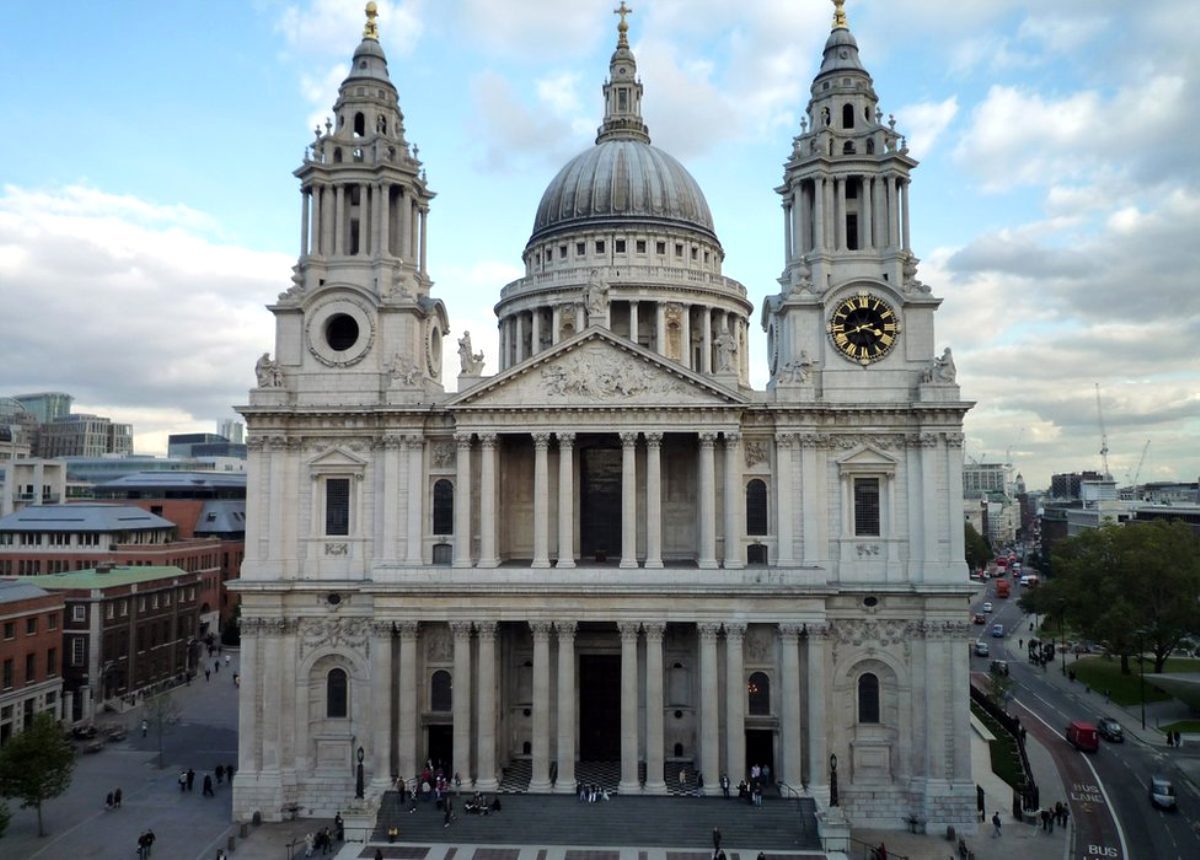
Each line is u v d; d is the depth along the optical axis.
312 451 79.50
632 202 117.19
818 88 83.31
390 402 78.25
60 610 105.00
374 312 80.38
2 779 70.75
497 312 123.19
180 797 81.44
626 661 74.00
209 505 182.12
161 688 123.12
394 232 84.06
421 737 76.88
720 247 122.94
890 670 75.62
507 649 80.94
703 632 73.88
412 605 75.31
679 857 65.25
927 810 72.62
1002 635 168.12
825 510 77.00
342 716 78.00
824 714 73.56
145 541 151.38
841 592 74.88
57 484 190.88
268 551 78.00
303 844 68.81
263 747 76.56
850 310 78.62
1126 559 123.19
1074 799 80.31
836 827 66.19
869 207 80.69
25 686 97.94
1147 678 114.06
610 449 83.38
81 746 97.25
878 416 76.75
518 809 70.44
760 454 77.81
